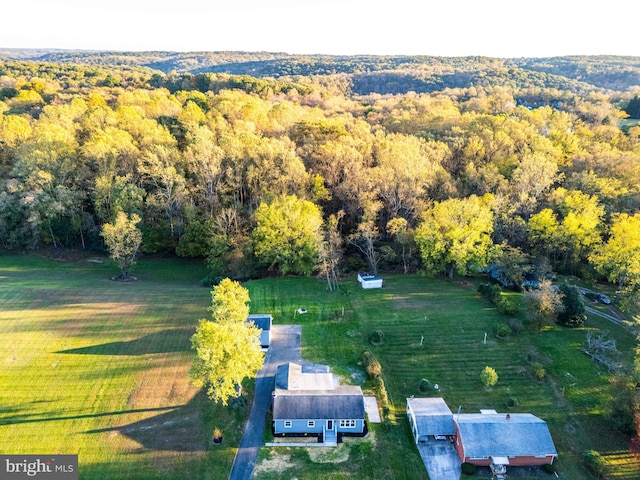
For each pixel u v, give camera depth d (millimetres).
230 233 77312
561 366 52938
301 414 42719
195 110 108812
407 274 75125
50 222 81312
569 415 46875
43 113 105438
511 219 74875
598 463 40625
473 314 62219
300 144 96125
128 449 40875
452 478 40000
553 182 85188
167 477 38625
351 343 56375
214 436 42344
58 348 52906
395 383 50781
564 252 77500
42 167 80125
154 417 44281
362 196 77062
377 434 43844
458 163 94000
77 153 86312
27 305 61594
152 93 137875
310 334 57875
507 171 89625
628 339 58219
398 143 86062
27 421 43406
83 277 74000
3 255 81000
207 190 82625
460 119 111500
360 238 77000
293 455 41219
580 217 71312
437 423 43250
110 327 57344
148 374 49531
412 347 55875
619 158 89375
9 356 51156
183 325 58375
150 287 70375
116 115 100875
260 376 50375
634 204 78062
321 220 75250
